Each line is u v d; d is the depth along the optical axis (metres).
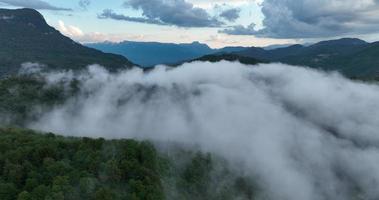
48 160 156.25
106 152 170.38
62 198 138.88
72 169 155.38
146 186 156.88
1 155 158.62
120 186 156.00
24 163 154.75
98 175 156.50
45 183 147.88
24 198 137.62
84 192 146.62
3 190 143.25
